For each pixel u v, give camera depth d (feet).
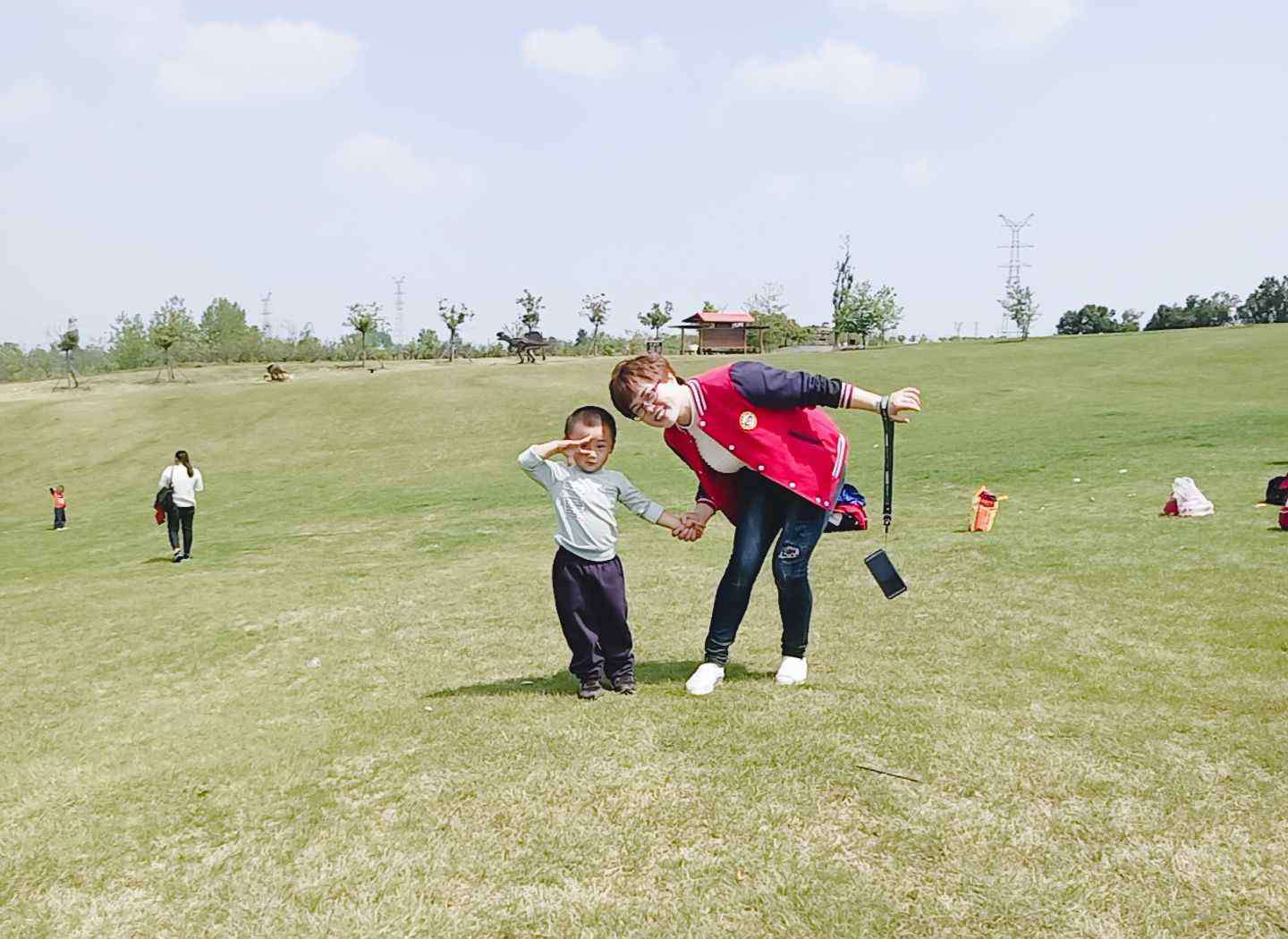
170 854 10.46
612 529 14.73
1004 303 219.61
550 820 10.52
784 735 12.40
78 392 205.36
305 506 67.21
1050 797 10.40
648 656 17.72
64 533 64.85
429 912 8.95
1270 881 8.63
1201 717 12.45
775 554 14.99
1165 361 122.21
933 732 12.28
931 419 90.12
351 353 298.56
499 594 25.90
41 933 9.02
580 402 114.11
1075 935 8.09
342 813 11.10
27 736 15.25
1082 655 15.76
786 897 8.83
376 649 20.07
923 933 8.22
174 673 19.49
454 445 94.99
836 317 259.60
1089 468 50.67
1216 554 24.16
